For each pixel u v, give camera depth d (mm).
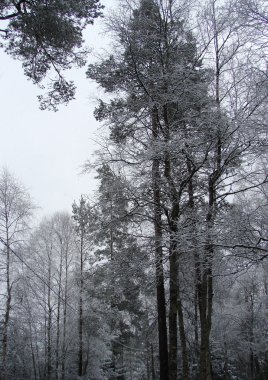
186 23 11523
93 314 26266
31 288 25047
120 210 12281
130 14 11219
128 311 25250
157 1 11523
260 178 10008
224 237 8156
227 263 9344
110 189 11594
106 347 29547
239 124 8789
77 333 27359
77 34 9227
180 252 10359
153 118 11898
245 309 26500
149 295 15391
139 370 40656
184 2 11461
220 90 10266
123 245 14008
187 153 10188
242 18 8062
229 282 11609
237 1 8203
